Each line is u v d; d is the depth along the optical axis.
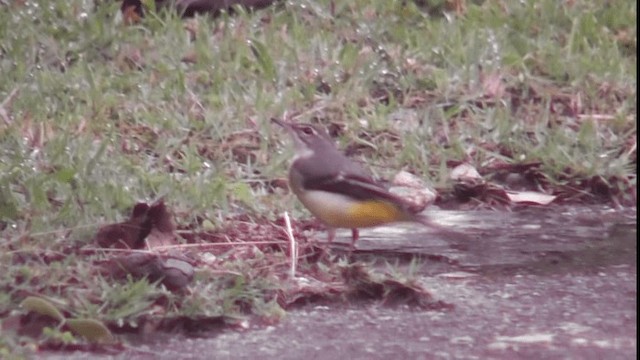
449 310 9.30
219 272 9.50
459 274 10.25
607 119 13.69
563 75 14.62
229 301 8.99
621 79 14.52
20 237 10.02
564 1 16.41
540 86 14.38
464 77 14.23
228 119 13.10
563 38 15.68
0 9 15.34
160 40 14.87
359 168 10.77
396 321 9.03
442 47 14.95
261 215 11.29
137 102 13.48
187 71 14.30
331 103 13.62
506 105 13.83
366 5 15.99
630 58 15.34
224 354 8.27
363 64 14.38
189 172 12.02
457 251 10.84
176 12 15.66
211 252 10.34
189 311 8.80
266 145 12.62
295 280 9.74
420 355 8.28
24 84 13.77
